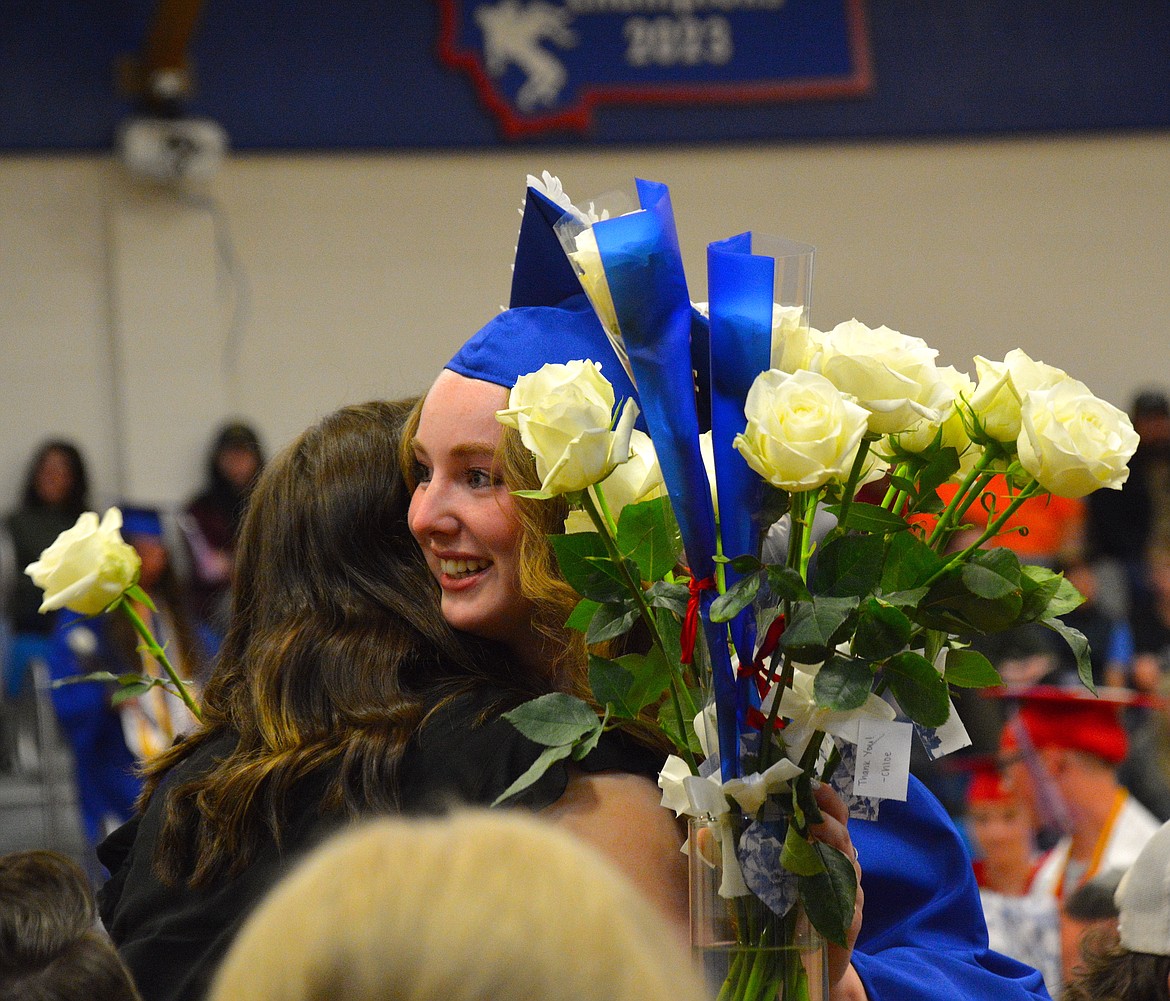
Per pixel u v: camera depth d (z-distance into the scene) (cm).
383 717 406
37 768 1648
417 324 2348
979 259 2420
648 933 194
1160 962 475
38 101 2258
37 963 349
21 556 1984
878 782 334
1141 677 1694
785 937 346
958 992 444
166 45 2178
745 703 344
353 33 2331
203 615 1612
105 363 2267
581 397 327
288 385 2317
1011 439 335
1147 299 2433
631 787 388
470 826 201
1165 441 2067
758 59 2386
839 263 2409
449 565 414
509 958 183
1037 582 343
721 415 344
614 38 2370
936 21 2411
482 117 2356
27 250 2256
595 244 354
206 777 421
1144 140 2442
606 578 346
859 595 328
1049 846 998
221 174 2306
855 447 312
